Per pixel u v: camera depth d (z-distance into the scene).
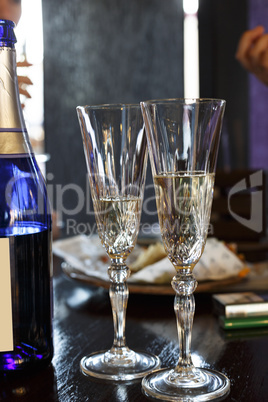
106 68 3.90
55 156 3.83
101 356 0.65
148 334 0.75
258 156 3.86
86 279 0.95
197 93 3.92
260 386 0.56
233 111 3.82
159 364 0.62
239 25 3.76
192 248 0.56
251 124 3.85
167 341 0.72
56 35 3.78
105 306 0.90
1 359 0.59
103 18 3.87
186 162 0.55
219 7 3.73
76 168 3.84
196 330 0.77
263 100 3.80
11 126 0.63
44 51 3.76
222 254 0.97
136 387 0.56
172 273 0.93
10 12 1.00
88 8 3.84
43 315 0.61
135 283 0.95
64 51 3.81
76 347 0.70
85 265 1.07
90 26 3.85
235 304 0.78
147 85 3.94
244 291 0.92
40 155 3.55
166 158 0.55
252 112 3.83
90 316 0.84
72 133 3.84
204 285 0.91
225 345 0.70
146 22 3.90
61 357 0.66
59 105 3.83
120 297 0.64
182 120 0.54
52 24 3.76
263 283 0.96
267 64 1.49
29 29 3.61
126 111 0.59
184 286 0.56
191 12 3.85
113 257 0.63
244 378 0.59
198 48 3.84
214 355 0.66
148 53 3.92
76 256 1.12
